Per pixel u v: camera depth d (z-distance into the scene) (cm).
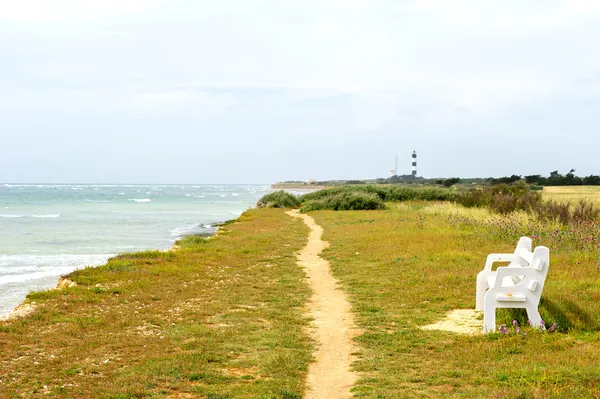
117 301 1162
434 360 722
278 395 599
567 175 7819
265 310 1074
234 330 906
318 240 2378
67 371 691
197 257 1827
